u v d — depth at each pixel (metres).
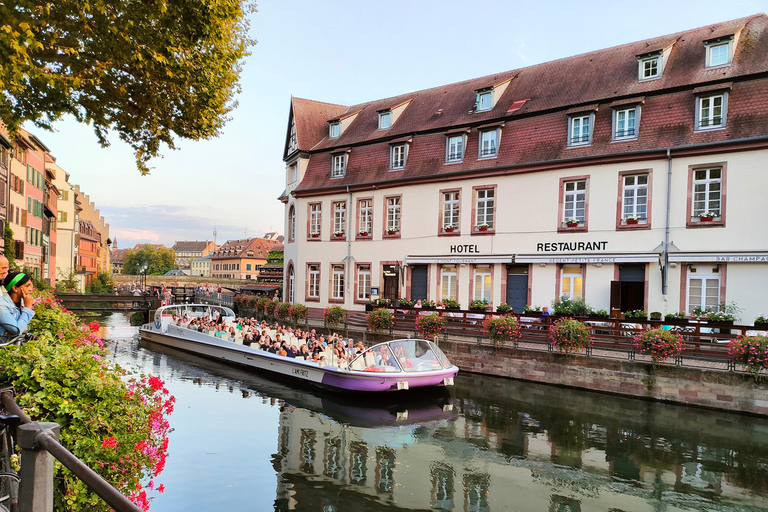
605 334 15.36
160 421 5.18
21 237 34.06
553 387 14.89
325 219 26.22
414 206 22.95
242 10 9.52
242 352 17.64
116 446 4.27
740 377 12.18
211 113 10.37
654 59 18.48
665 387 13.18
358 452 9.90
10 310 4.21
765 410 11.85
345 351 15.53
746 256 15.36
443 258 21.69
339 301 25.36
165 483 8.16
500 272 20.31
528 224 19.67
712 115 16.45
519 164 19.73
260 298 29.27
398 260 23.33
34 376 4.08
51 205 46.81
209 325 20.89
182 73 9.23
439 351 14.79
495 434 11.04
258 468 8.93
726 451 9.99
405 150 23.72
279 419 11.90
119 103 9.45
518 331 15.87
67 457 2.29
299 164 28.00
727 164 15.91
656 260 16.83
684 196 16.59
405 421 11.97
